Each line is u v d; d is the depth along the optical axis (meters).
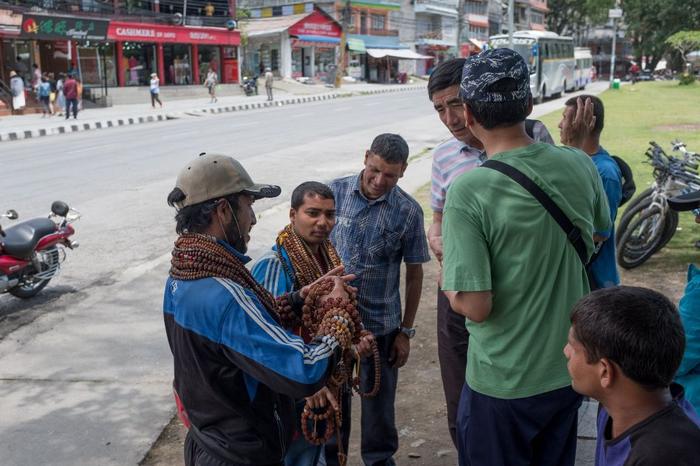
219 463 2.00
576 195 2.12
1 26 26.19
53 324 5.57
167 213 9.34
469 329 2.30
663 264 6.60
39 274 6.20
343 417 2.91
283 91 40.84
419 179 11.63
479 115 2.12
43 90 24.55
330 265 2.76
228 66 39.53
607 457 1.64
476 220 2.07
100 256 7.46
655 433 1.54
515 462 2.26
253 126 21.53
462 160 3.02
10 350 5.06
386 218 3.00
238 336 1.86
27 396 4.31
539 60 31.23
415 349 4.88
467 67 2.15
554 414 2.23
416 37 59.78
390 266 3.06
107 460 3.58
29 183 11.70
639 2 57.50
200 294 1.90
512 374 2.17
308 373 1.88
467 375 2.34
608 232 2.51
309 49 48.66
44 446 3.71
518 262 2.08
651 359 1.53
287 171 12.55
